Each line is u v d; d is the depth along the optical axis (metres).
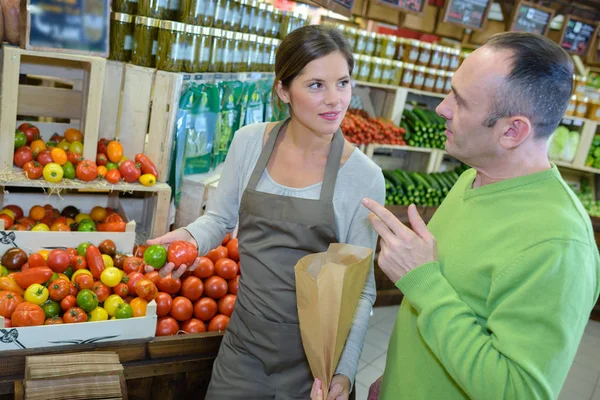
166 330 1.88
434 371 1.14
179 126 2.36
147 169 2.29
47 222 2.37
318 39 1.29
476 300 1.06
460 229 1.13
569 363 0.94
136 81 2.31
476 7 4.31
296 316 1.46
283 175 1.47
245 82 3.05
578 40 4.95
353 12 4.22
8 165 2.15
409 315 1.24
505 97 0.99
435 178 4.54
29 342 1.55
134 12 2.34
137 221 2.67
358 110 4.33
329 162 1.42
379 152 4.79
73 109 2.45
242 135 1.56
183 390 1.85
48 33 2.06
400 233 1.11
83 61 2.35
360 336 1.43
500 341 0.95
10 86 2.06
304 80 1.31
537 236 0.97
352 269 1.20
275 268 1.45
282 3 3.79
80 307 1.75
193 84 2.40
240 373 1.53
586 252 0.96
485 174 1.13
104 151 2.33
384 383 1.30
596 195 5.18
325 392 1.24
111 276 1.86
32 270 1.76
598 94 4.91
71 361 1.47
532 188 1.04
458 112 1.06
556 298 0.92
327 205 1.41
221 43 2.65
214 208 1.66
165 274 1.59
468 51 5.13
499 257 1.01
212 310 2.02
